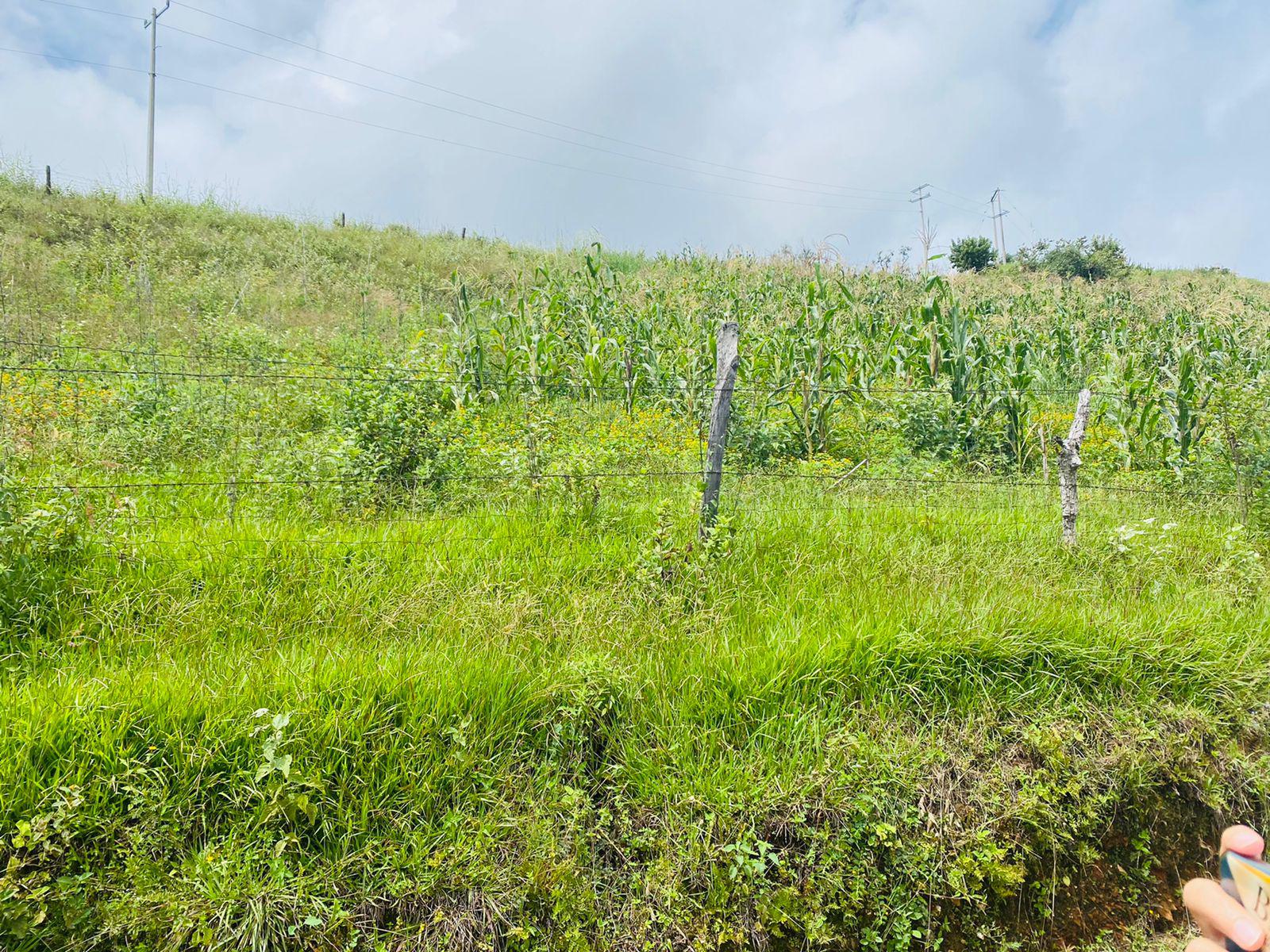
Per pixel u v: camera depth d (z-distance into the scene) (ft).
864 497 21.52
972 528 19.76
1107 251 108.37
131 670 11.21
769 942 10.34
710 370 33.40
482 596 14.28
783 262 67.05
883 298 51.80
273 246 63.41
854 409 31.55
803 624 13.99
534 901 9.86
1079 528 20.66
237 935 8.80
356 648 12.28
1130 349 44.29
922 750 12.17
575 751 11.35
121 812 9.57
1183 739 13.26
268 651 12.15
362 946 9.25
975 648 13.58
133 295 43.19
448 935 9.44
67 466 18.48
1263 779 13.37
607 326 39.17
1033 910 11.68
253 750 10.06
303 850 9.65
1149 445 30.07
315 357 34.37
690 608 14.74
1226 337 42.01
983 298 63.72
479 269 67.26
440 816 10.34
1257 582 17.99
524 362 34.04
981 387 30.94
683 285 55.01
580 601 14.35
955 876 11.02
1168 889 12.45
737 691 12.29
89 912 8.81
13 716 9.87
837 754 11.71
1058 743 12.57
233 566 14.33
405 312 52.42
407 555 15.33
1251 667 14.60
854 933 10.70
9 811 9.07
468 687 11.35
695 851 10.46
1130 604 16.24
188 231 60.03
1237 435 24.20
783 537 17.57
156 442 20.95
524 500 18.40
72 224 55.67
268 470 19.17
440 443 20.79
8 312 32.24
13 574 12.82
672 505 17.22
